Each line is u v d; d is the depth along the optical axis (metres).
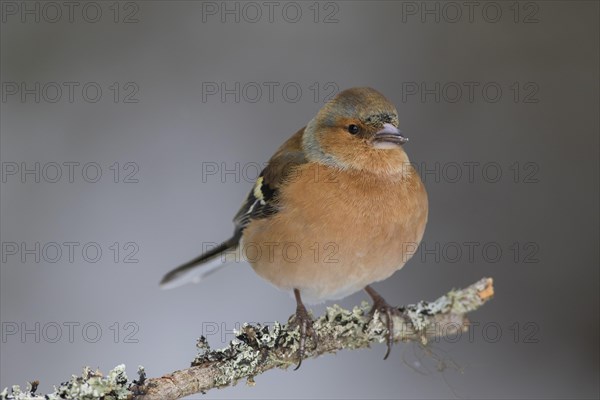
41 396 6.05
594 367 11.08
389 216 8.52
